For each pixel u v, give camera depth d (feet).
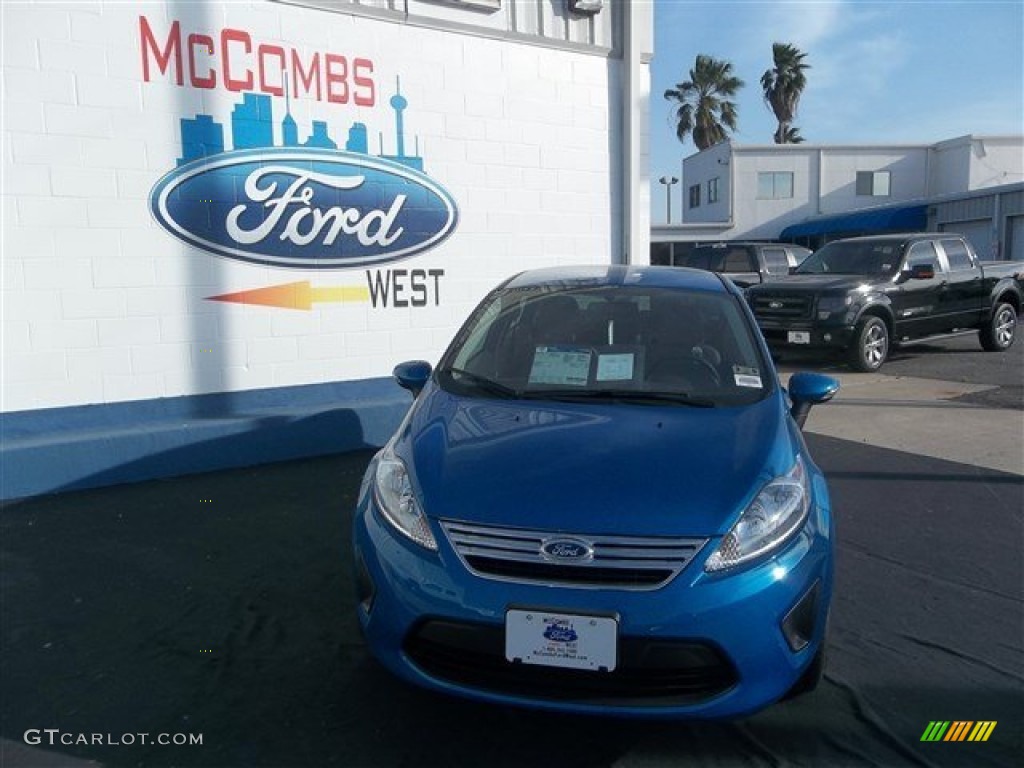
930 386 33.96
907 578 14.79
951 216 91.04
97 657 11.68
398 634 9.37
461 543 9.26
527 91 25.45
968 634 12.72
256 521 17.06
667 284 14.83
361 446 22.57
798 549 9.55
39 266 18.75
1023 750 9.91
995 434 25.23
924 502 18.98
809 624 9.64
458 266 24.79
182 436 19.99
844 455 23.04
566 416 11.36
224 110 20.61
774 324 38.63
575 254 26.96
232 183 20.88
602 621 8.69
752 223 116.98
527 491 9.53
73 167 18.90
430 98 23.75
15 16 17.99
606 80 26.99
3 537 16.06
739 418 11.35
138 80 19.45
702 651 8.79
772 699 9.16
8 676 11.17
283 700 10.69
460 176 24.54
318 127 22.02
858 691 11.12
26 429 18.93
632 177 27.40
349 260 22.88
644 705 8.84
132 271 19.83
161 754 9.56
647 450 10.33
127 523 16.88
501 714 10.46
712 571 8.96
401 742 9.87
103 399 19.75
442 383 12.98
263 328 21.74
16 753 9.54
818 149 115.55
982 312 43.93
